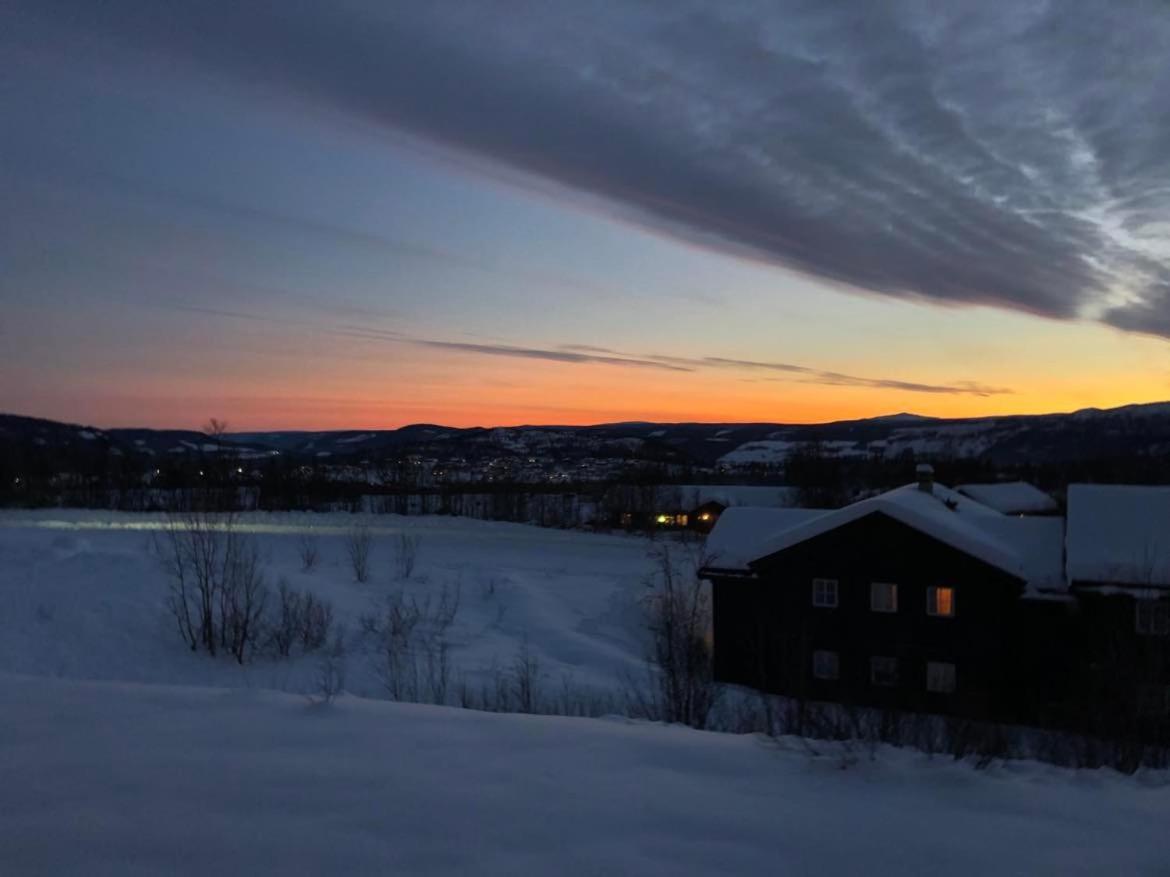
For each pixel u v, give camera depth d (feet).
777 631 74.90
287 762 17.61
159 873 12.71
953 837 14.70
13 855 13.21
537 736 20.11
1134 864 13.75
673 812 15.47
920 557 73.41
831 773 17.85
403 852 13.51
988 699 70.23
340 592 91.15
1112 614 65.82
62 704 22.13
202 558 78.74
